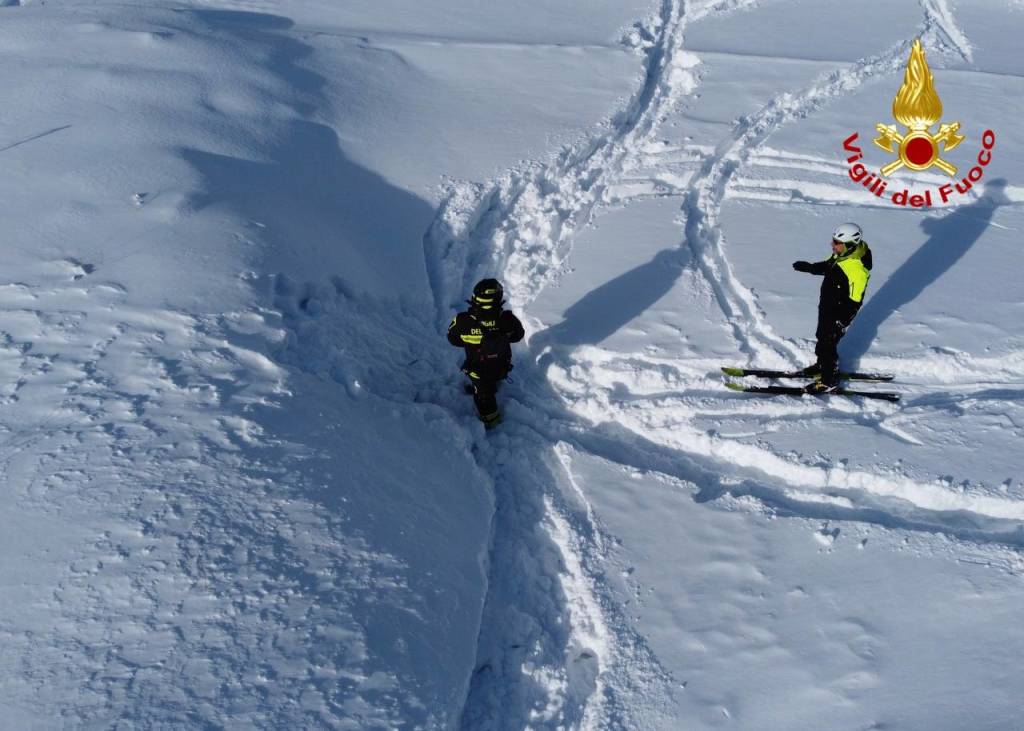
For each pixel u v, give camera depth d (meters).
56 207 8.12
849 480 6.44
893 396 7.09
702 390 7.47
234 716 4.11
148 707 4.05
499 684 5.21
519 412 7.57
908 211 9.59
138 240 7.69
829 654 5.04
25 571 4.64
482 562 5.93
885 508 6.25
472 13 16.02
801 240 9.16
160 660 4.28
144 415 5.82
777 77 13.15
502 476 6.91
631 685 5.09
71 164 8.84
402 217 9.59
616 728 4.87
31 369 6.20
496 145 11.02
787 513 6.19
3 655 4.23
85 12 13.67
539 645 5.45
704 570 5.79
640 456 7.03
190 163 8.95
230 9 15.84
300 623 4.64
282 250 7.92
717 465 6.87
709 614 5.46
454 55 13.48
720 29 15.41
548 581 5.94
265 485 5.43
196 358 6.45
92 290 7.06
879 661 4.93
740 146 11.20
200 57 11.61
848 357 7.58
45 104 10.15
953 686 4.67
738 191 10.27
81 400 5.91
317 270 7.99
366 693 4.43
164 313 6.86
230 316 6.96
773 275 8.62
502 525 6.43
